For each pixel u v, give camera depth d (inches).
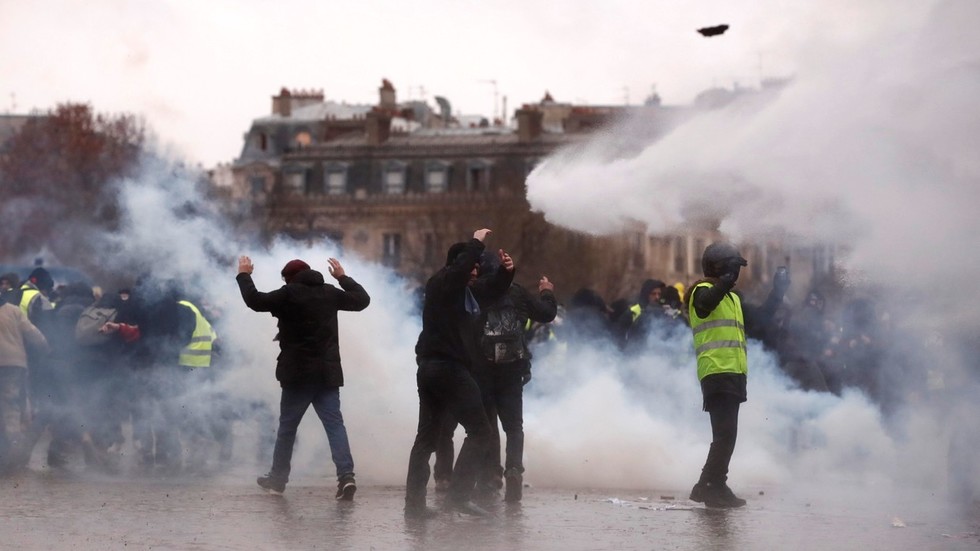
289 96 4074.8
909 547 466.6
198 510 545.3
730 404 566.6
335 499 588.4
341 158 3673.7
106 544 454.3
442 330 521.0
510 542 466.0
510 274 560.1
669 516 538.9
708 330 568.4
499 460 588.7
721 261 565.0
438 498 588.1
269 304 585.6
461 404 520.4
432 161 3592.5
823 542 474.9
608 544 462.9
